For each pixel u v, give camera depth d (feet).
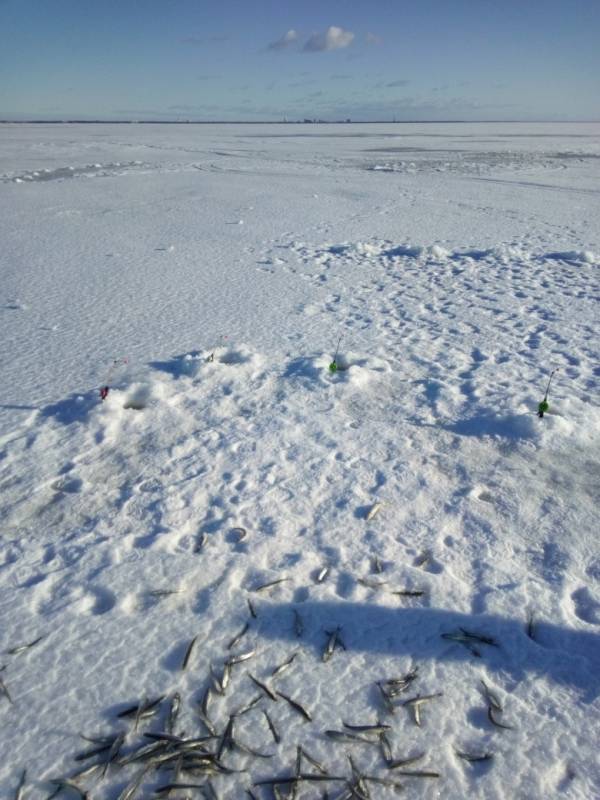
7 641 9.20
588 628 9.60
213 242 40.55
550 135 288.92
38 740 7.79
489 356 21.13
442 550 11.37
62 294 27.55
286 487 13.24
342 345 21.98
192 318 24.62
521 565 11.00
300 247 39.65
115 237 41.42
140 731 7.95
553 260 36.58
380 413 16.76
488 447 14.94
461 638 9.32
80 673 8.70
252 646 9.19
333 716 8.18
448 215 54.13
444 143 197.98
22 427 15.60
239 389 17.95
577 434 15.20
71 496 12.91
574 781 7.39
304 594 10.21
